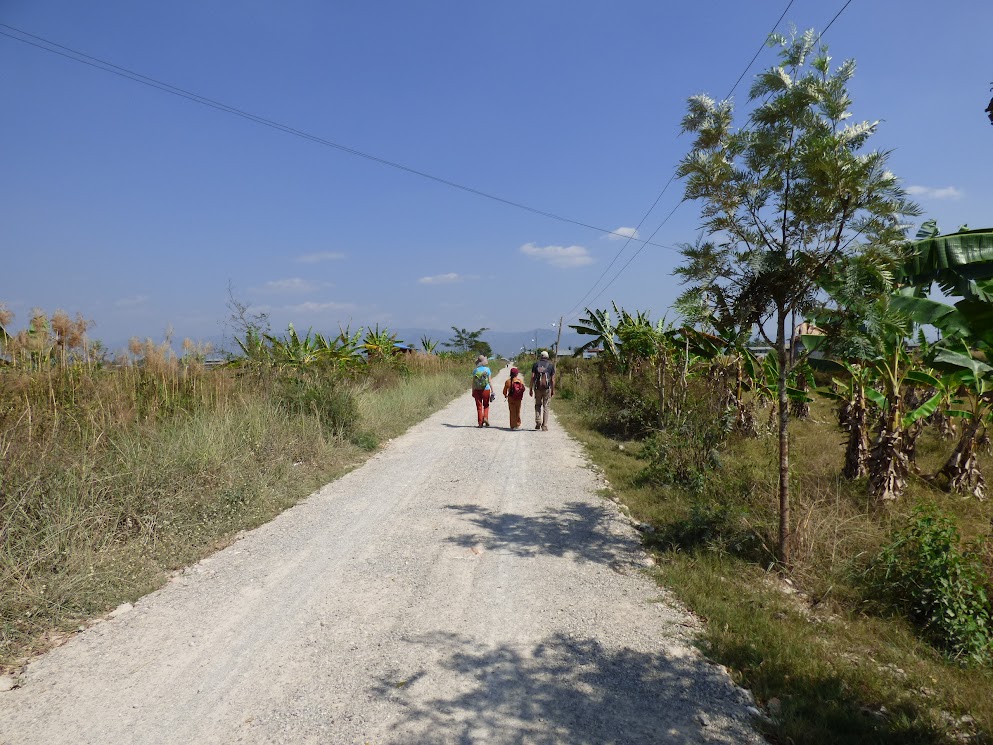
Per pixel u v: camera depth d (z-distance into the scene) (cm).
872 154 408
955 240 712
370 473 826
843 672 327
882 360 713
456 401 2059
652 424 1114
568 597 426
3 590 374
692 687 312
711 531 545
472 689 305
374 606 406
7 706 284
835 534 507
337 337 1641
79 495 504
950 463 735
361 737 265
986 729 285
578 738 267
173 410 800
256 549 516
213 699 294
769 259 434
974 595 397
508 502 682
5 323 683
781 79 435
